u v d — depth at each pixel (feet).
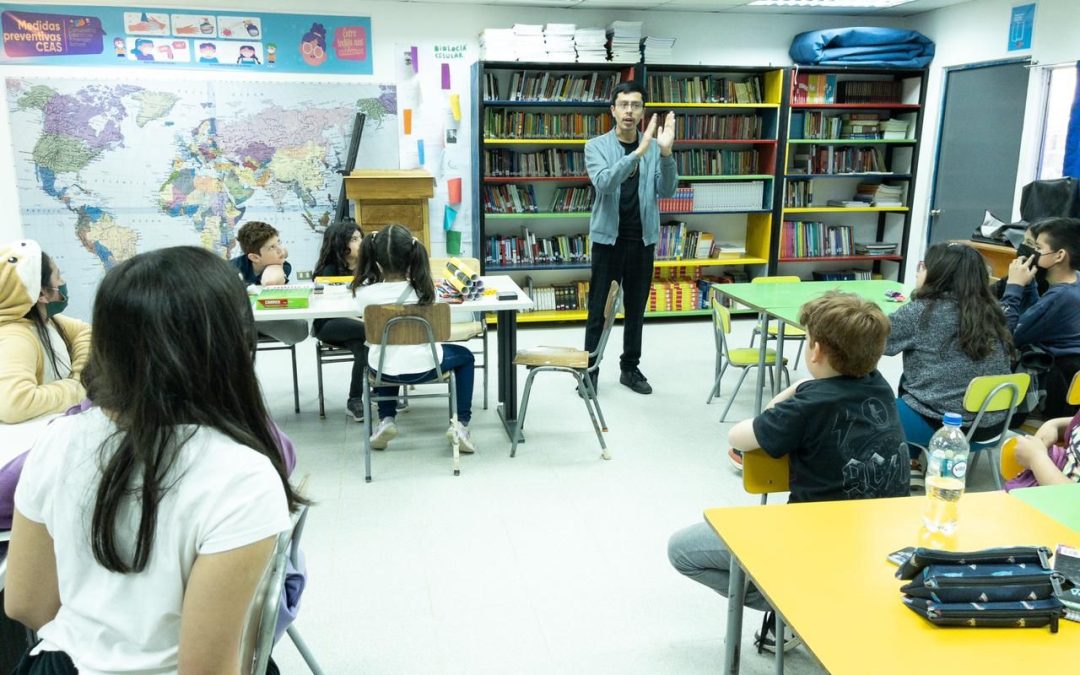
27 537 3.07
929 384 8.93
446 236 19.76
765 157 20.49
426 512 9.54
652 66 19.11
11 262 6.18
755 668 6.55
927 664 3.50
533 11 19.10
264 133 18.06
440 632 7.07
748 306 12.44
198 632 2.83
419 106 18.85
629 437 12.21
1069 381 10.00
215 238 18.33
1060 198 15.33
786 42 20.72
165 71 17.40
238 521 2.83
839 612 3.88
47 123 17.03
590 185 20.02
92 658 3.05
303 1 17.75
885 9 20.17
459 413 11.21
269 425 3.18
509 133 19.11
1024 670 3.46
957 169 19.86
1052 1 16.72
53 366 6.63
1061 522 4.93
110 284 2.79
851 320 5.55
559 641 6.95
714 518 4.90
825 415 5.59
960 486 5.02
